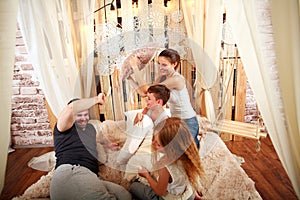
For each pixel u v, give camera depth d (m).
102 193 1.51
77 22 1.94
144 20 1.92
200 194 1.70
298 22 1.36
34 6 1.81
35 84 2.59
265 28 1.54
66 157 1.69
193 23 1.96
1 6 1.44
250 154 2.41
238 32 1.51
